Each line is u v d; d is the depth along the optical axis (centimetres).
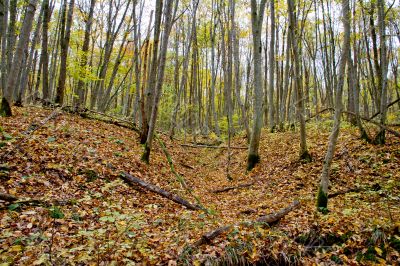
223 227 553
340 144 1104
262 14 1187
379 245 522
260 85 1197
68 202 595
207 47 2669
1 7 1147
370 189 771
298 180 943
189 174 1198
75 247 449
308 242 561
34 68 2364
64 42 1309
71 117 1216
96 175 754
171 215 649
